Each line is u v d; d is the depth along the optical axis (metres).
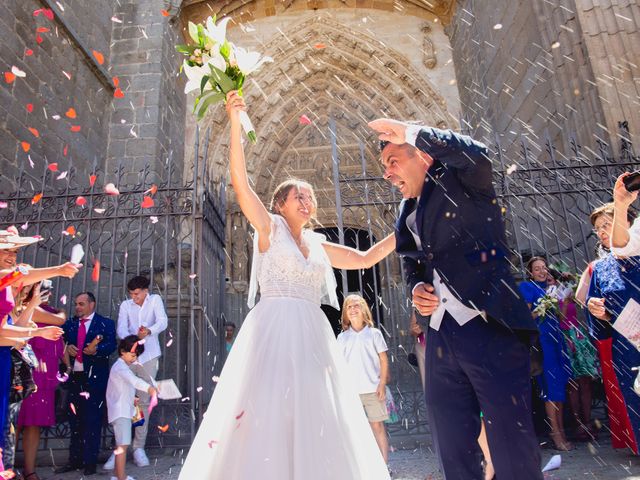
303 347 2.15
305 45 14.30
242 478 1.83
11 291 3.09
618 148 7.29
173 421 7.00
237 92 2.26
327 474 1.88
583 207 7.80
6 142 8.14
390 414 5.52
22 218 7.26
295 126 14.40
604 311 3.58
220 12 13.98
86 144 10.77
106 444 6.70
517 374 1.89
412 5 14.32
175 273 8.84
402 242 2.33
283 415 1.96
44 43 9.46
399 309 11.41
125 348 4.96
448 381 2.04
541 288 5.64
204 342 7.05
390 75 14.09
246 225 12.52
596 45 7.95
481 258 1.99
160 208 7.43
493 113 11.80
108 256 10.22
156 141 11.68
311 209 2.54
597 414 6.49
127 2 12.97
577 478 3.88
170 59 13.03
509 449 1.83
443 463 2.02
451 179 2.07
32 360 3.56
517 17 10.41
